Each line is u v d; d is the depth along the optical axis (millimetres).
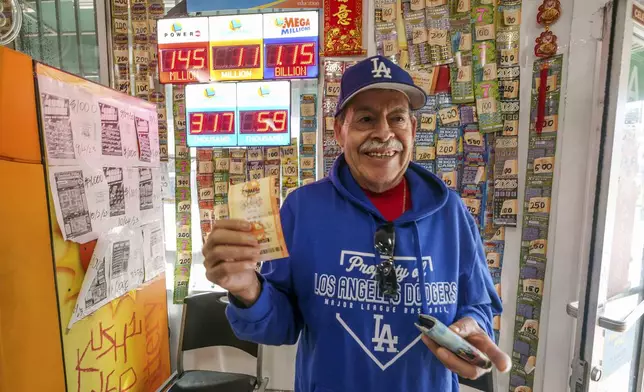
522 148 1497
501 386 1604
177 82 1698
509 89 1485
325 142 1626
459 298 842
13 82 828
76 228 1016
